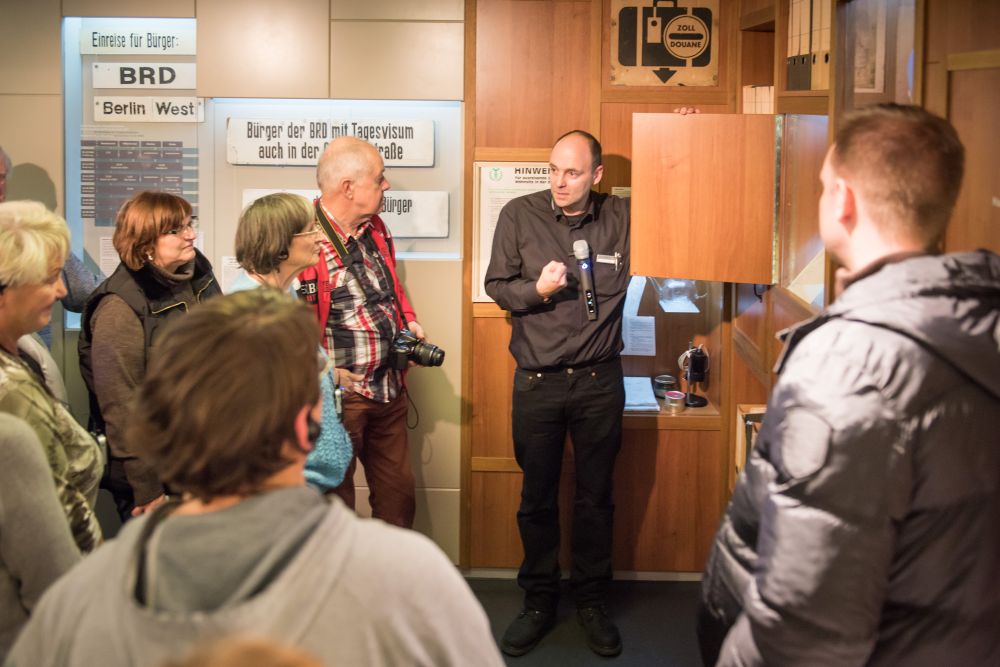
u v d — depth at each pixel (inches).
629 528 161.3
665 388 162.7
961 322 54.2
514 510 161.9
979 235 78.7
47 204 155.3
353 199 137.3
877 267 57.7
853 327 55.6
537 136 154.9
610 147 154.6
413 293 157.9
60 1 152.3
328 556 43.4
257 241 106.3
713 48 152.3
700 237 139.1
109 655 41.8
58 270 79.3
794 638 54.9
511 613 151.3
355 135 156.6
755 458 59.8
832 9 105.8
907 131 58.4
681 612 151.3
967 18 79.3
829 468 54.0
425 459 161.3
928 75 84.4
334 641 42.5
